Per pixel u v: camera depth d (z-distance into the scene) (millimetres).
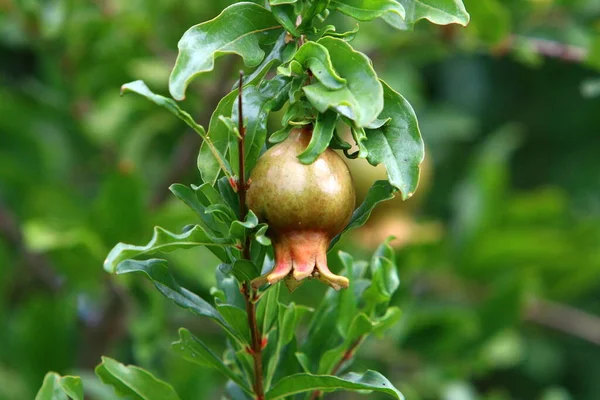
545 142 2363
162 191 1523
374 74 863
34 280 1717
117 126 1646
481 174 1678
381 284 985
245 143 890
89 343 1513
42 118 1678
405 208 1475
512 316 1466
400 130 890
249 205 888
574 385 2285
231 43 896
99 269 1416
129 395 955
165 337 1396
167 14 1601
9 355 1515
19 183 1679
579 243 1689
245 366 960
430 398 1489
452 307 1648
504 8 1509
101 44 1566
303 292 1440
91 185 1781
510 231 1628
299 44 905
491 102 2293
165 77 1582
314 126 881
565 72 2311
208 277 1312
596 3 1594
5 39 1664
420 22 1438
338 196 884
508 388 2281
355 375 936
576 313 1726
